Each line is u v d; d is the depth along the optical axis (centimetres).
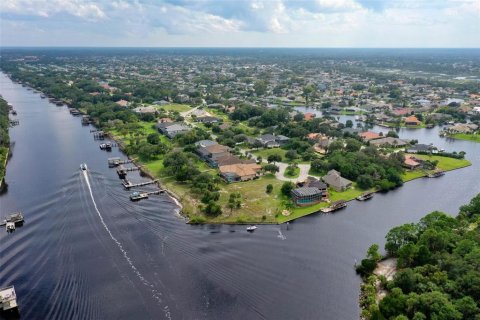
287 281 12069
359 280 12200
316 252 13688
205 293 11475
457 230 13938
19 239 14525
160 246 14038
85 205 17488
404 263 12456
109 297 11294
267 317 10544
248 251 13712
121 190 19350
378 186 19550
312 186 18288
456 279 10850
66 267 12719
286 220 15950
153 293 11462
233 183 19788
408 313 10081
